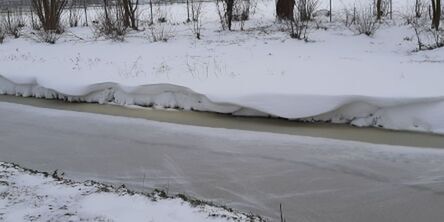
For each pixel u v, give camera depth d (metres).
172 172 6.88
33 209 4.48
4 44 16.83
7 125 9.78
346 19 17.42
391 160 7.03
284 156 7.35
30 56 14.45
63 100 11.62
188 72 11.12
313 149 7.59
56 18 18.36
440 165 6.78
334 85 9.24
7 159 7.67
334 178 6.48
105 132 8.99
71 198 4.74
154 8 25.77
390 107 8.40
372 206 5.65
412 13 18.44
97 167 7.17
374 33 15.18
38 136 8.93
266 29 16.66
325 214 5.47
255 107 9.09
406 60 11.19
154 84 10.40
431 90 8.53
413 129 8.16
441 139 7.73
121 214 4.36
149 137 8.56
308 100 8.79
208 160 7.31
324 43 13.81
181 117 9.66
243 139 8.21
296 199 5.88
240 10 21.27
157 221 4.20
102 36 16.94
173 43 14.83
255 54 12.53
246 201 5.86
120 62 12.72
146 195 4.88
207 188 6.29
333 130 8.42
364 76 9.72
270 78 10.04
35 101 11.77
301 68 10.63
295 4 18.33
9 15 21.98
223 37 15.52
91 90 11.12
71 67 12.61
